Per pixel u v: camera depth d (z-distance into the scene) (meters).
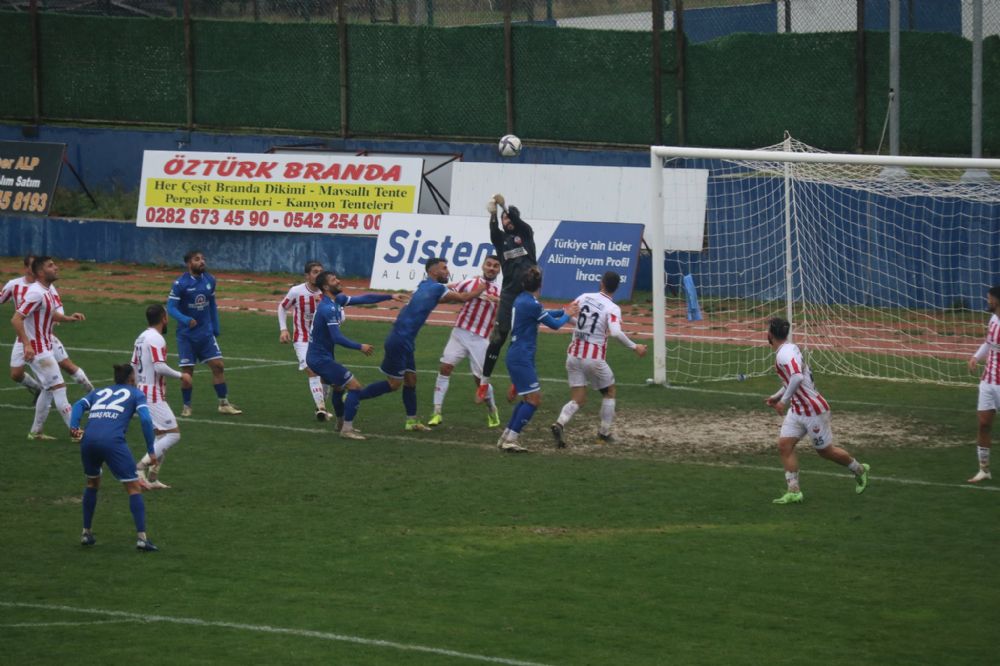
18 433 43.84
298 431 44.56
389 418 47.06
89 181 104.44
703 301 78.00
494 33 91.94
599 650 24.12
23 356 42.38
